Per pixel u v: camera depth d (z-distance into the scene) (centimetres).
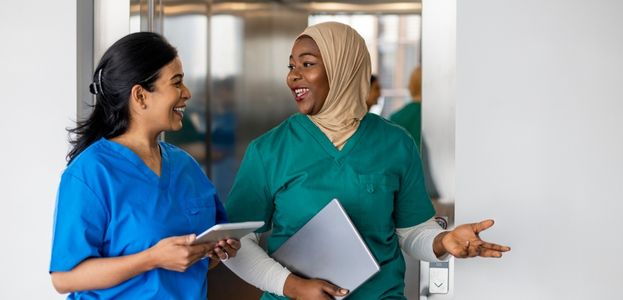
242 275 193
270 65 300
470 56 226
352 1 354
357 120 195
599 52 221
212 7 283
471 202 227
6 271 249
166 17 259
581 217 224
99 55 248
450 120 229
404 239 205
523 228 226
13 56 245
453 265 231
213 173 288
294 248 187
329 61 187
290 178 191
